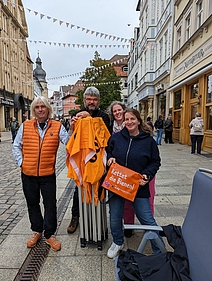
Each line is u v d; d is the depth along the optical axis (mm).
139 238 2844
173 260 1667
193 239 1646
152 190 2787
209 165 6938
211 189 1571
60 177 5902
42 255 2486
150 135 2354
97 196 2441
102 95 26469
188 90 11977
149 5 18375
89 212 2541
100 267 2275
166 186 4859
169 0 14531
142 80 21828
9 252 2549
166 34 15570
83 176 2406
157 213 3494
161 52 17094
